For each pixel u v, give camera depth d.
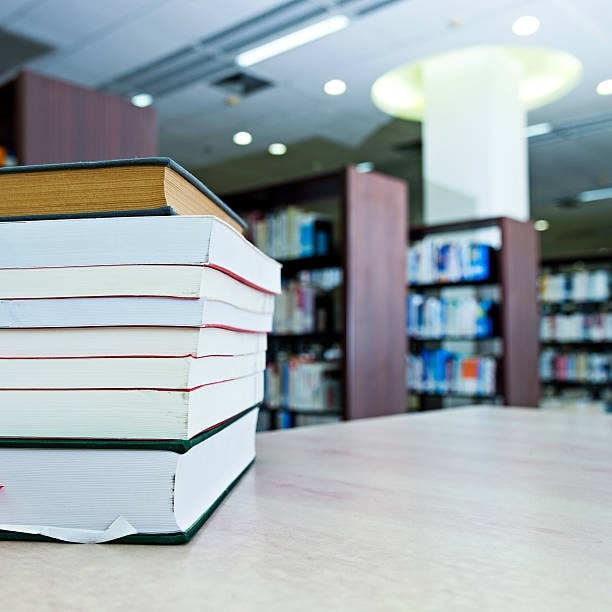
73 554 0.33
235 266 0.40
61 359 0.35
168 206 0.37
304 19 4.90
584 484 0.51
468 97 5.81
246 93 6.40
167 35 5.12
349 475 0.54
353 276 3.77
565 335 7.00
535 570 0.31
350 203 3.79
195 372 0.36
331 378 4.01
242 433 0.52
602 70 5.90
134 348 0.35
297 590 0.28
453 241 5.36
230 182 9.90
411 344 5.19
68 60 5.58
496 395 4.62
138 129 3.44
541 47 5.48
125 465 0.35
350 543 0.35
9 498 0.36
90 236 0.36
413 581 0.29
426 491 0.48
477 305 4.71
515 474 0.55
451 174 5.85
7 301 0.36
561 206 11.55
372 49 5.45
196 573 0.30
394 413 3.98
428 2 4.70
